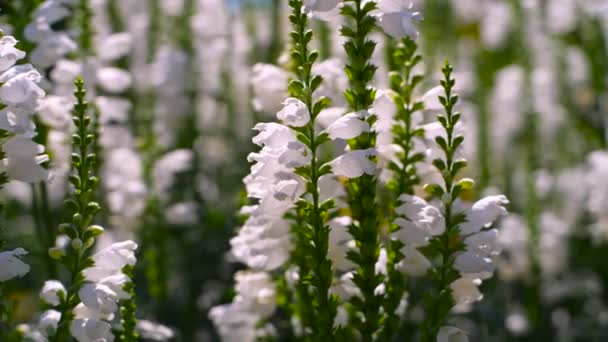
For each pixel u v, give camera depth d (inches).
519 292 64.8
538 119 72.0
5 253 32.4
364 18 33.7
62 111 41.2
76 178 33.0
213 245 65.7
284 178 32.9
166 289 53.1
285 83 38.8
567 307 66.5
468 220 34.1
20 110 32.3
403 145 35.8
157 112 64.8
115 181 53.0
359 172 33.2
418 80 36.1
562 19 78.7
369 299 34.6
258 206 35.0
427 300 34.4
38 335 36.8
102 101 46.9
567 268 67.1
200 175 68.2
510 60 90.5
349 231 34.5
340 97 37.0
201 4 68.8
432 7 84.4
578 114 77.8
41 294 33.8
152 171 54.5
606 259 68.9
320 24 50.4
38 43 40.2
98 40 47.4
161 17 68.5
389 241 35.4
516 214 68.6
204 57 67.9
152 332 40.9
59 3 40.8
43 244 43.1
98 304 32.3
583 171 71.3
